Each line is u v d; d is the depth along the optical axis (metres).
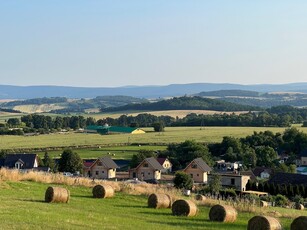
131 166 116.31
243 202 43.16
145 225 29.61
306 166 127.19
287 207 56.25
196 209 36.00
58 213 30.30
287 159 132.62
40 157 122.94
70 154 109.12
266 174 112.06
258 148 135.88
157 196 38.50
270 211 39.72
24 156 113.31
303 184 89.06
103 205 37.50
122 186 47.31
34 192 40.59
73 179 49.66
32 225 25.23
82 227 26.39
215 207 34.12
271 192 85.69
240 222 34.19
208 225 32.12
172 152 130.75
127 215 33.59
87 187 47.09
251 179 99.81
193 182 91.50
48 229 24.78
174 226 30.61
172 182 94.19
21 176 47.84
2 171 47.44
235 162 127.69
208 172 103.44
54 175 51.03
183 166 124.69
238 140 143.12
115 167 107.19
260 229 29.55
